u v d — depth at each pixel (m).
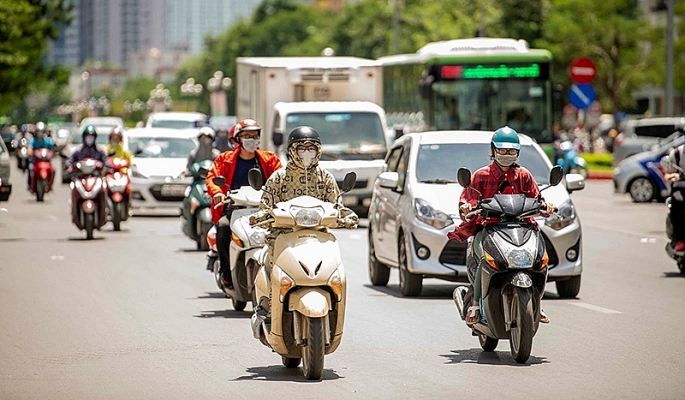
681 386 25.62
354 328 34.34
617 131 168.00
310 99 85.31
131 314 37.19
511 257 27.56
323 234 26.34
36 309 38.22
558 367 28.08
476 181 29.16
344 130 73.88
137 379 26.78
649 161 90.75
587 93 107.88
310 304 25.28
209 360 29.27
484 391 25.16
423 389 25.44
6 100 181.00
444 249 40.22
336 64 84.88
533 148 43.22
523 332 27.58
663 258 54.09
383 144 73.62
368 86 85.56
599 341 31.84
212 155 57.34
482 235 28.55
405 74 97.19
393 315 36.97
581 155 150.75
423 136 44.19
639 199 91.06
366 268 50.81
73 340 32.31
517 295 27.55
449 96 86.69
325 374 27.28
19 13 155.88
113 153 68.06
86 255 54.97
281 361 29.12
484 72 86.38
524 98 86.62
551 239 39.53
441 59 86.75
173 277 46.91
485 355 29.86
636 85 177.00
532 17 195.12
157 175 77.25
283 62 86.38
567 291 40.62
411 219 40.78
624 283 45.03
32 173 94.31
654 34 173.00
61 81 181.88
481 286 28.58
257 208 35.06
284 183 27.20
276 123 74.88
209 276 47.25
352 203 71.38
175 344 31.66
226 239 36.50
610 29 172.75
